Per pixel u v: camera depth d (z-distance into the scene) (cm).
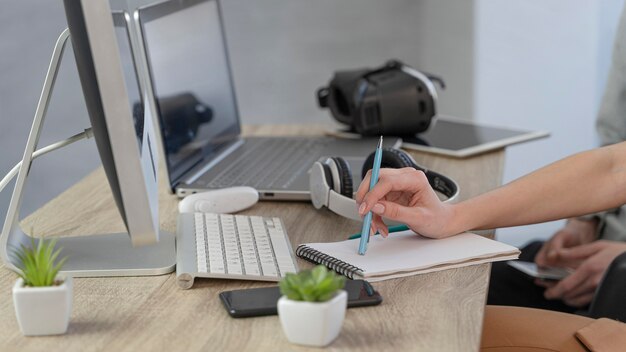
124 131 85
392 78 183
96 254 109
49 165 354
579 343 109
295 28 352
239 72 360
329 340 82
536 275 173
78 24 85
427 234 113
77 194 146
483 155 172
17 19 351
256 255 107
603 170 124
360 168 155
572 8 286
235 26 356
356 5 345
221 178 150
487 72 309
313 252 107
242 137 191
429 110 182
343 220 129
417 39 337
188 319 89
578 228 192
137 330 87
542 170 124
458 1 312
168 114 147
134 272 103
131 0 139
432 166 163
